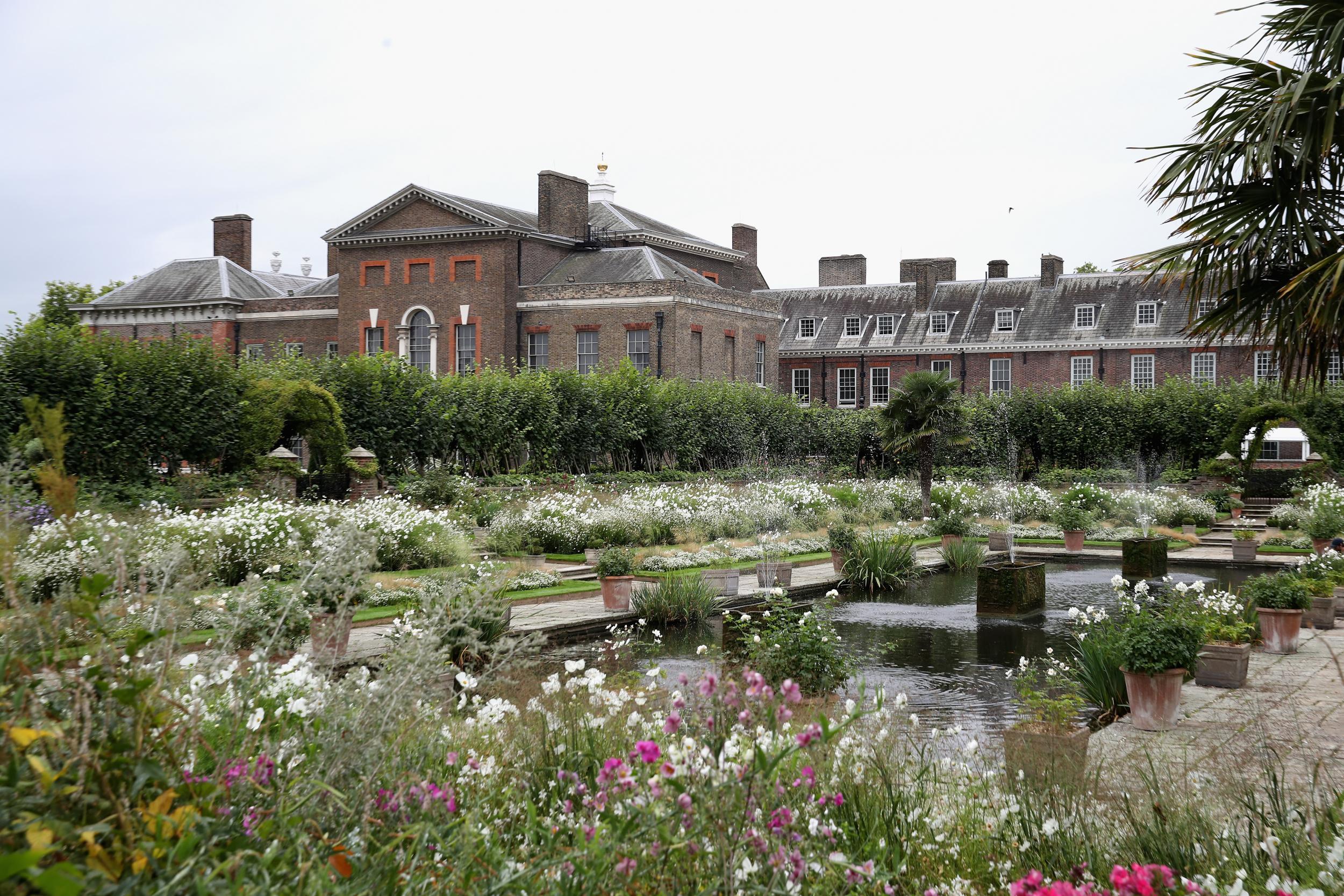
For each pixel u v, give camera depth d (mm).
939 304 58469
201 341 26641
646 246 49062
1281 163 7398
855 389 59031
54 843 2549
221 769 3248
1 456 20938
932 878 4484
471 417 31547
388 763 3637
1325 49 7043
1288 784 6848
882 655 13617
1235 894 3816
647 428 37188
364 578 4828
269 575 14242
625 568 16391
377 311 48031
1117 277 54875
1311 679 11258
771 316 51250
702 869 3406
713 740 3602
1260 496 39188
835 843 4199
